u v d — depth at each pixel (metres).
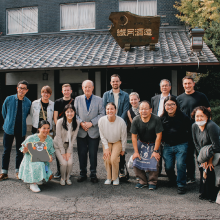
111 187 3.69
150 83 8.54
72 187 3.69
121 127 3.79
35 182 3.50
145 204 3.08
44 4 10.97
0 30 11.45
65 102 4.23
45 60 7.78
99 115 4.03
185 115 3.60
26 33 11.22
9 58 8.41
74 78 9.32
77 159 5.46
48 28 10.95
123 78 8.69
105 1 10.38
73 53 8.23
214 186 3.14
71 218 2.71
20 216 2.76
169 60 6.93
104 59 7.45
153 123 3.59
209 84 8.66
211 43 8.59
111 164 3.78
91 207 2.99
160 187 3.71
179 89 7.75
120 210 2.91
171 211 2.88
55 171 4.51
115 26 8.25
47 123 3.69
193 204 3.08
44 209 2.94
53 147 3.89
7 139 4.07
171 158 3.65
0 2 11.45
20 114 4.15
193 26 9.11
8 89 9.83
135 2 10.20
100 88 8.79
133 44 8.23
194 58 6.95
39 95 9.61
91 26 10.65
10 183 3.86
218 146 3.02
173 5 9.48
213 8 8.11
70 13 10.81
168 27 9.77
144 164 3.64
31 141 3.64
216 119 7.68
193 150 3.89
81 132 3.99
